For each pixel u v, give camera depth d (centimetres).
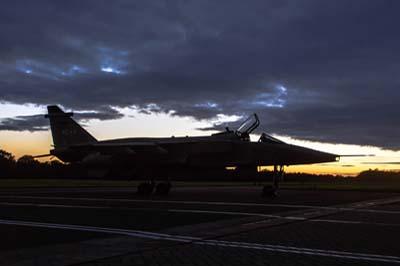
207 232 991
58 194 2522
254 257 714
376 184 4888
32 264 653
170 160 2541
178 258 703
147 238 906
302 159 2444
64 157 3014
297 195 2522
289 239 898
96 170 2723
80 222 1178
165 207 1639
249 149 2462
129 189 3272
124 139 2789
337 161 2467
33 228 1058
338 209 1588
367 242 865
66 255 723
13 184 4225
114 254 734
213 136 2616
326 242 862
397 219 1272
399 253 755
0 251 759
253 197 2284
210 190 3116
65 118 3089
